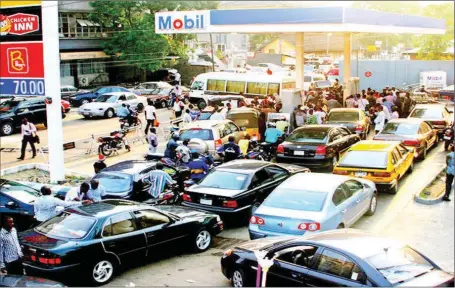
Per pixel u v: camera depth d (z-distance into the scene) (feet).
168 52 151.43
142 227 35.19
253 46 245.65
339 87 105.81
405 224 42.80
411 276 24.21
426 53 167.43
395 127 65.21
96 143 80.23
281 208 36.60
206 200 43.01
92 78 153.99
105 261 32.76
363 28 81.92
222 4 149.38
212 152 60.85
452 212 45.50
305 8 77.77
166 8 148.46
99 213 33.96
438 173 57.82
